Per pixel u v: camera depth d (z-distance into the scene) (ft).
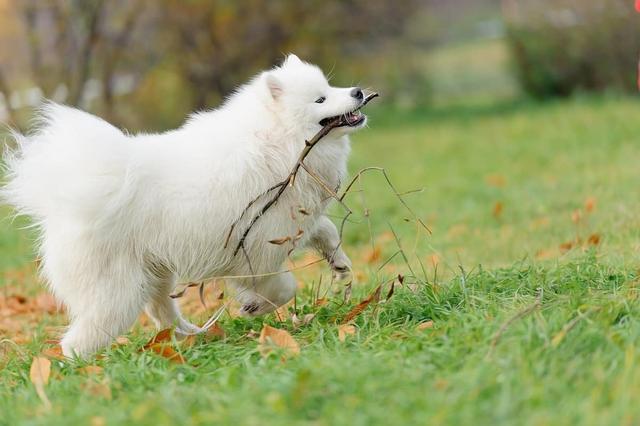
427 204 60.23
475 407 18.12
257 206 28.04
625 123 84.99
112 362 26.03
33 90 88.53
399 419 17.94
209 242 28.02
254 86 29.55
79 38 78.18
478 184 66.39
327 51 113.29
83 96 81.97
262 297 29.12
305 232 29.40
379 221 55.52
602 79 115.34
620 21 110.73
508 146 83.87
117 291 27.55
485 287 29.17
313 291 33.88
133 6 91.45
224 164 27.86
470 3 198.18
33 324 37.40
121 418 19.63
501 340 21.77
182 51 100.99
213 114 29.48
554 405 18.25
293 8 106.11
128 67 96.63
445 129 103.09
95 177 26.86
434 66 152.97
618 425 16.97
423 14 126.41
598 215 47.19
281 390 19.63
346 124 28.94
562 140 82.38
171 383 22.35
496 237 47.03
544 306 24.77
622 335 21.43
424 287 29.40
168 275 29.60
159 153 28.09
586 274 29.45
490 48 165.89
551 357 20.45
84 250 27.25
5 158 28.99
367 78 121.49
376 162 83.71
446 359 21.47
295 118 28.43
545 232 46.03
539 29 116.78
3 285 45.16
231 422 18.57
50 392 23.45
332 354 23.65
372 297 28.43
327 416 18.34
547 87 118.73
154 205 27.55
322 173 29.12
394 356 22.31
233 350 25.68
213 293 38.75
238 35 103.91
